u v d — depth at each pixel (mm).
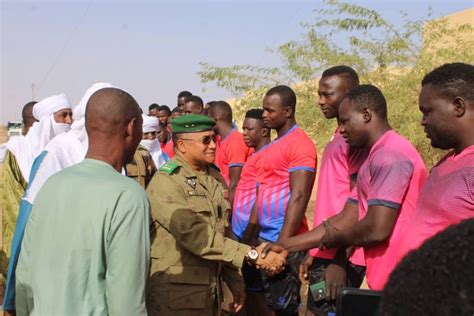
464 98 2490
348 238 3273
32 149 5297
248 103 11648
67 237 2477
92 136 2709
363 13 10445
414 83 9523
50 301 2459
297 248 3615
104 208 2459
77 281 2443
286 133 4879
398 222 3059
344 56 10594
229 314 5734
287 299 4852
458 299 803
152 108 10672
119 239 2443
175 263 3555
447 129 2533
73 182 2559
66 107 5398
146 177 5602
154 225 3598
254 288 5203
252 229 5219
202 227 3492
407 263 863
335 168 3916
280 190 4855
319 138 10445
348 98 3428
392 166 3043
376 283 3141
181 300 3533
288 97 4863
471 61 9836
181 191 3604
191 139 3693
